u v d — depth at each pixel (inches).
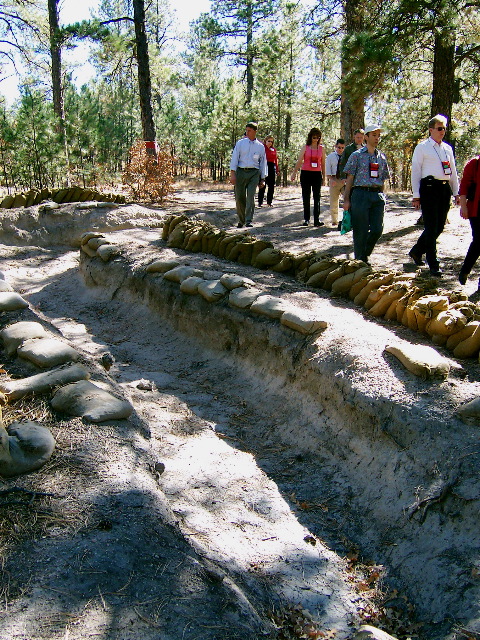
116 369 219.9
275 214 489.4
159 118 1412.4
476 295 240.4
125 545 96.8
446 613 105.7
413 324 191.2
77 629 80.8
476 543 113.1
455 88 641.6
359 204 263.7
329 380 167.9
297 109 1055.0
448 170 271.9
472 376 155.1
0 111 800.3
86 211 442.9
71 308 305.3
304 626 106.9
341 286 233.5
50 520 101.0
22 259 393.4
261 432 177.0
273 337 199.3
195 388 207.5
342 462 153.0
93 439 123.8
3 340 168.2
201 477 149.9
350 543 131.0
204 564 98.7
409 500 129.2
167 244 332.5
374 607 113.7
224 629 84.5
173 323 254.2
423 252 294.0
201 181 1192.8
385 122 906.1
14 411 132.9
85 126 828.6
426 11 377.4
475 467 122.8
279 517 137.9
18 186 776.9
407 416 140.6
